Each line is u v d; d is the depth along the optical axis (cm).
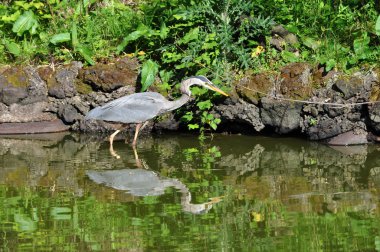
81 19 1617
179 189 1111
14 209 1024
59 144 1420
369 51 1398
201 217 980
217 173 1198
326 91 1370
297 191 1090
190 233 920
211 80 1457
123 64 1488
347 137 1370
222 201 1048
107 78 1471
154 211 1009
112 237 912
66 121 1526
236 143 1401
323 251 853
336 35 1491
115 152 1350
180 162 1270
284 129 1410
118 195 1084
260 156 1301
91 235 920
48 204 1045
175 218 978
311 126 1390
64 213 1005
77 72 1502
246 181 1148
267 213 991
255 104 1416
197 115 1462
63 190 1112
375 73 1350
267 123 1420
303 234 909
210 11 1462
